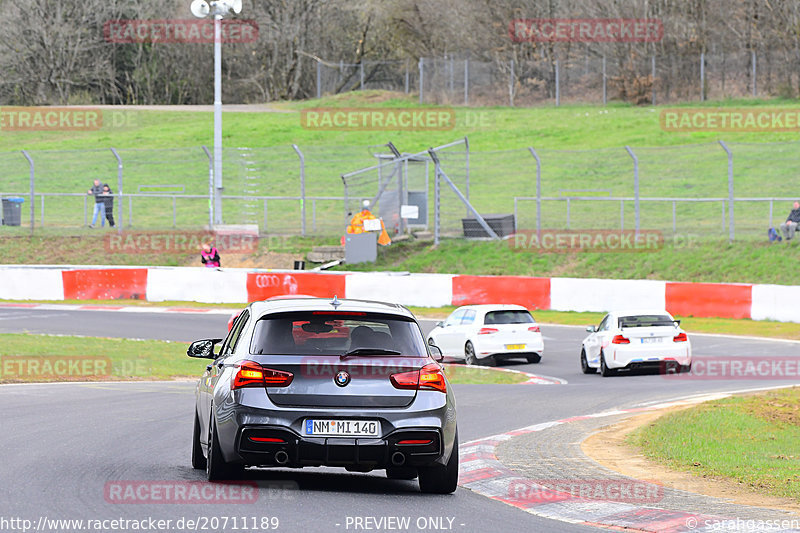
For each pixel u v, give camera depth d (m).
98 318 116.94
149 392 66.06
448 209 185.50
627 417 58.41
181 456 41.38
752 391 68.81
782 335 108.31
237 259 153.12
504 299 131.62
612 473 39.94
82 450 41.66
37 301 137.50
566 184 198.62
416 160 161.38
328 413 31.38
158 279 137.62
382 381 31.97
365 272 142.75
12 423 48.97
